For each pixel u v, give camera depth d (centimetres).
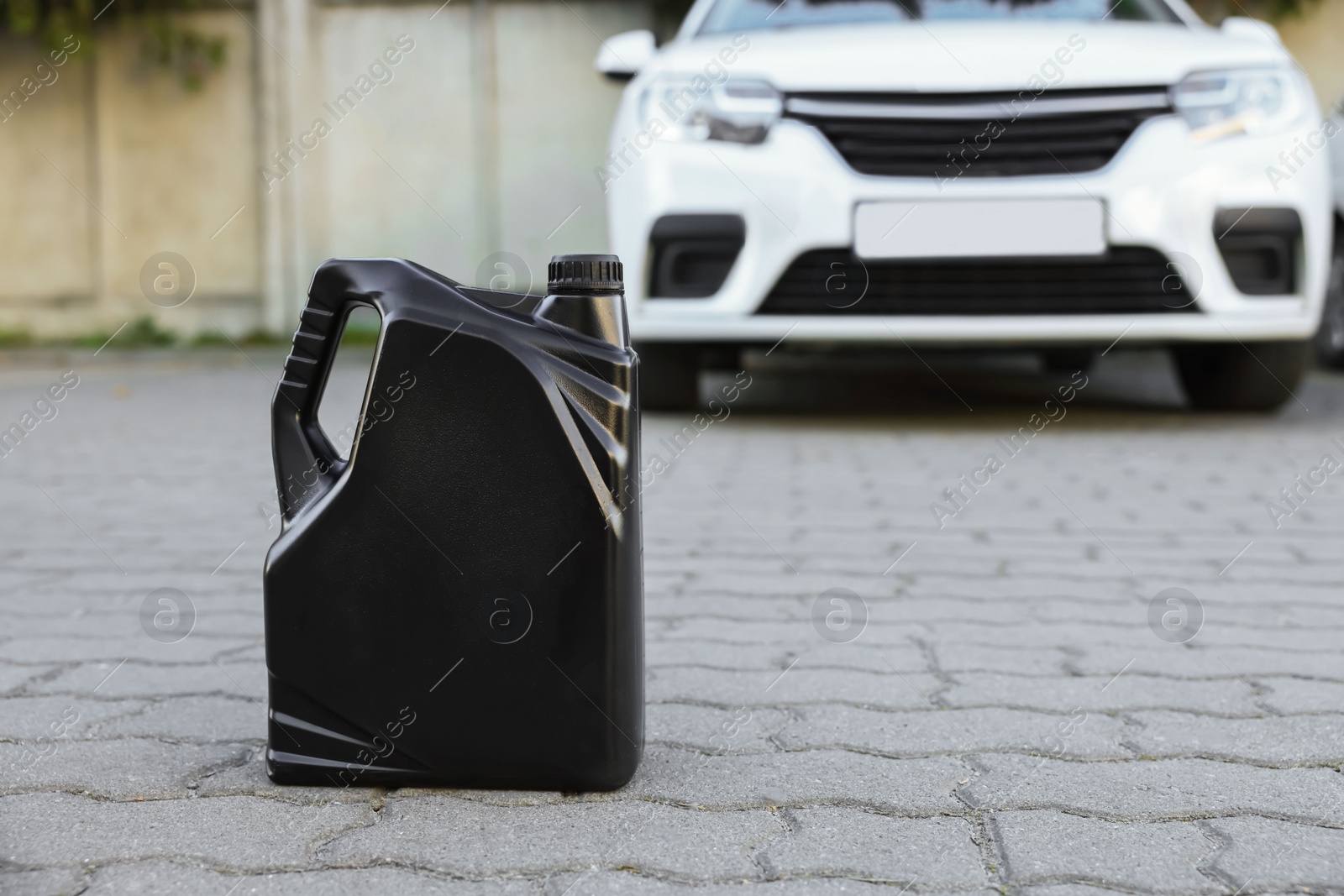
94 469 414
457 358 136
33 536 305
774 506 334
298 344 143
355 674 140
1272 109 428
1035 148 419
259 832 129
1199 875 120
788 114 425
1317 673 191
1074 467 391
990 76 418
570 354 137
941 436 454
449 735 140
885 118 420
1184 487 359
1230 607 234
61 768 148
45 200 1023
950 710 173
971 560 274
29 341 1013
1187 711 172
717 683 186
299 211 994
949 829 131
